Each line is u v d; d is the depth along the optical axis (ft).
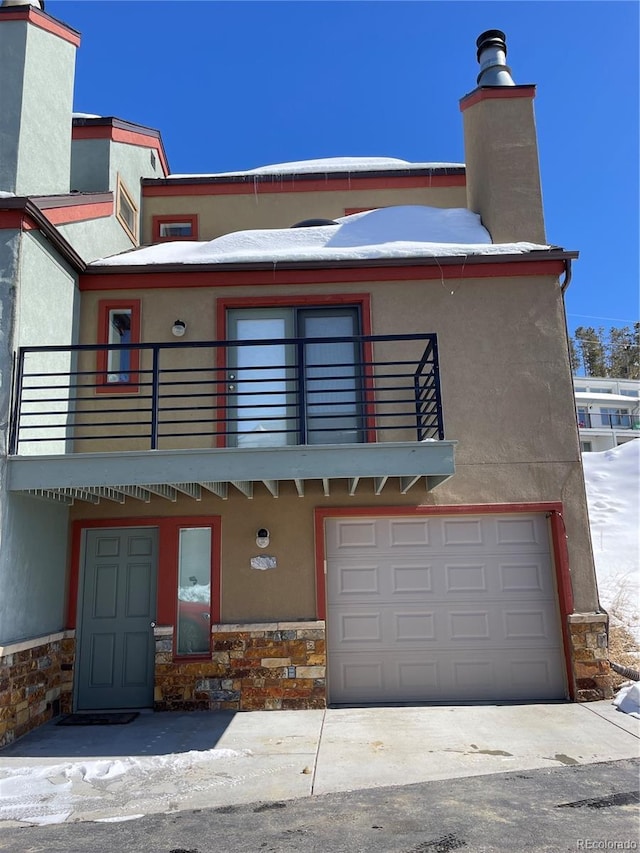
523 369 27.22
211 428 27.07
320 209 39.55
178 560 26.14
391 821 14.01
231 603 25.54
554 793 15.44
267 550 25.95
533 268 27.63
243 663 25.00
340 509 26.17
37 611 23.21
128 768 17.90
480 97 31.91
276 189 39.65
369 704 25.18
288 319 28.09
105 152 34.14
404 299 27.71
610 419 126.41
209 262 27.43
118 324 28.30
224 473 21.53
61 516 25.58
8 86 25.45
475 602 26.00
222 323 27.73
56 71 27.78
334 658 25.58
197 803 15.40
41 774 17.52
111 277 27.84
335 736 20.75
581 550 25.95
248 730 21.70
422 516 26.53
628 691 23.82
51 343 24.82
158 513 26.32
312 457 21.71
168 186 39.34
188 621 25.79
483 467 26.50
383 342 27.40
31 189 25.63
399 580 26.16
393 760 18.19
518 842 12.81
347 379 26.30
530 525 26.61
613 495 47.91
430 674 25.48
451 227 31.60
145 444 26.81
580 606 25.49
